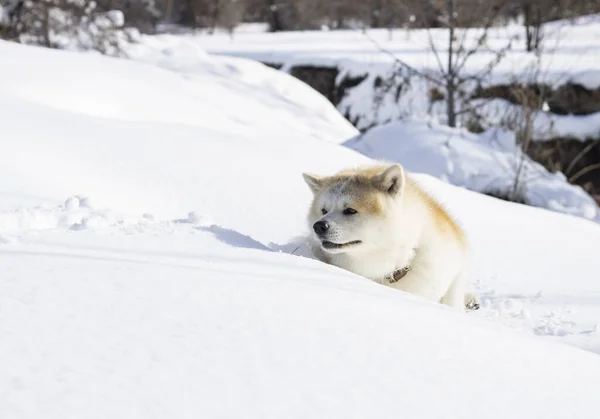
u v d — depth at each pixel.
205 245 3.67
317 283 3.17
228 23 41.38
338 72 23.91
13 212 4.14
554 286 6.43
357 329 2.51
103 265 2.86
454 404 2.08
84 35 19.73
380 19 34.59
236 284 2.80
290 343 2.29
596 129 17.22
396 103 20.77
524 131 14.81
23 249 3.17
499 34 27.34
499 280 6.54
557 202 12.19
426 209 4.74
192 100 11.62
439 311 3.17
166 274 2.81
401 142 13.23
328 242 4.41
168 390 1.88
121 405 1.77
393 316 2.76
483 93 19.19
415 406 2.02
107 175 6.83
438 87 19.55
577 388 2.41
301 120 18.03
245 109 15.19
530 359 2.62
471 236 7.43
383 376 2.18
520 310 5.57
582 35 26.67
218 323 2.36
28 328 2.13
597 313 5.56
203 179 7.20
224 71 20.39
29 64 9.73
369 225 4.38
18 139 6.97
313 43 31.16
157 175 7.08
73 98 9.55
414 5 20.38
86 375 1.89
